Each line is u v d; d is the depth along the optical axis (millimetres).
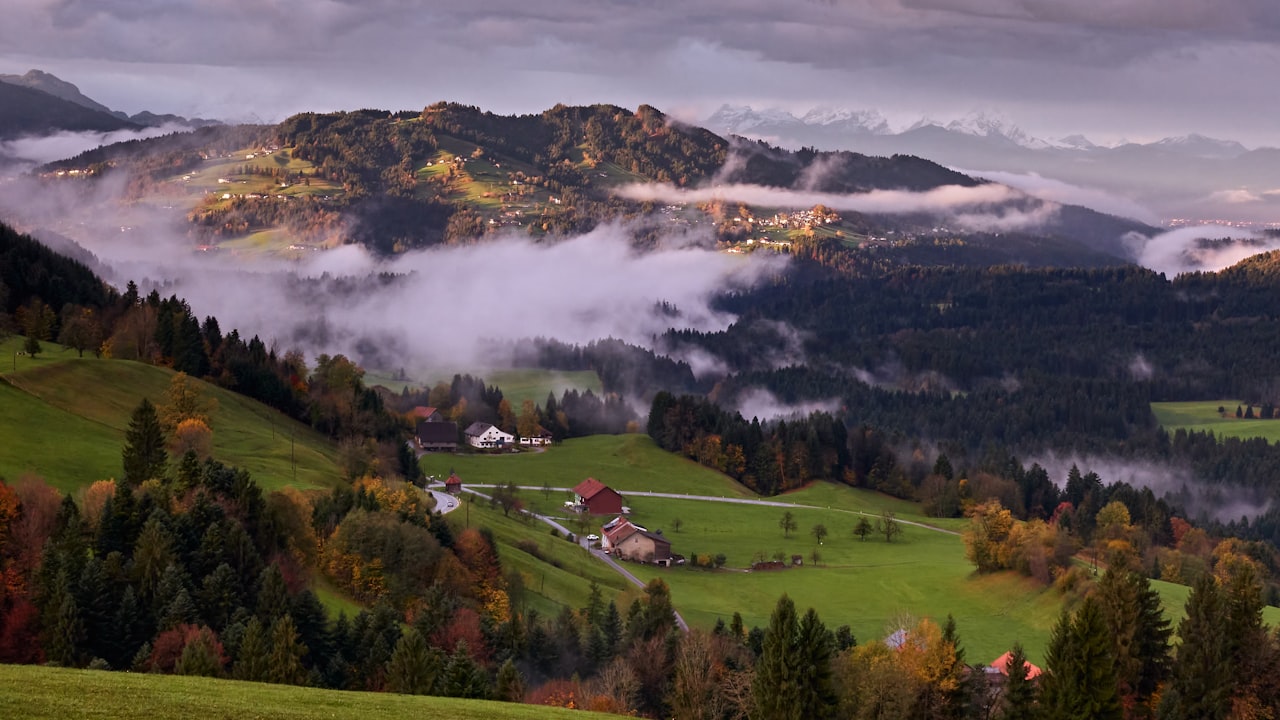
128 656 91750
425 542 129625
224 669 88312
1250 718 94938
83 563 97062
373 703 63250
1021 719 92625
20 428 136625
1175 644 104250
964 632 153500
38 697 52625
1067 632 89562
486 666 108188
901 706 94125
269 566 103125
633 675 110688
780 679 90125
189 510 110500
